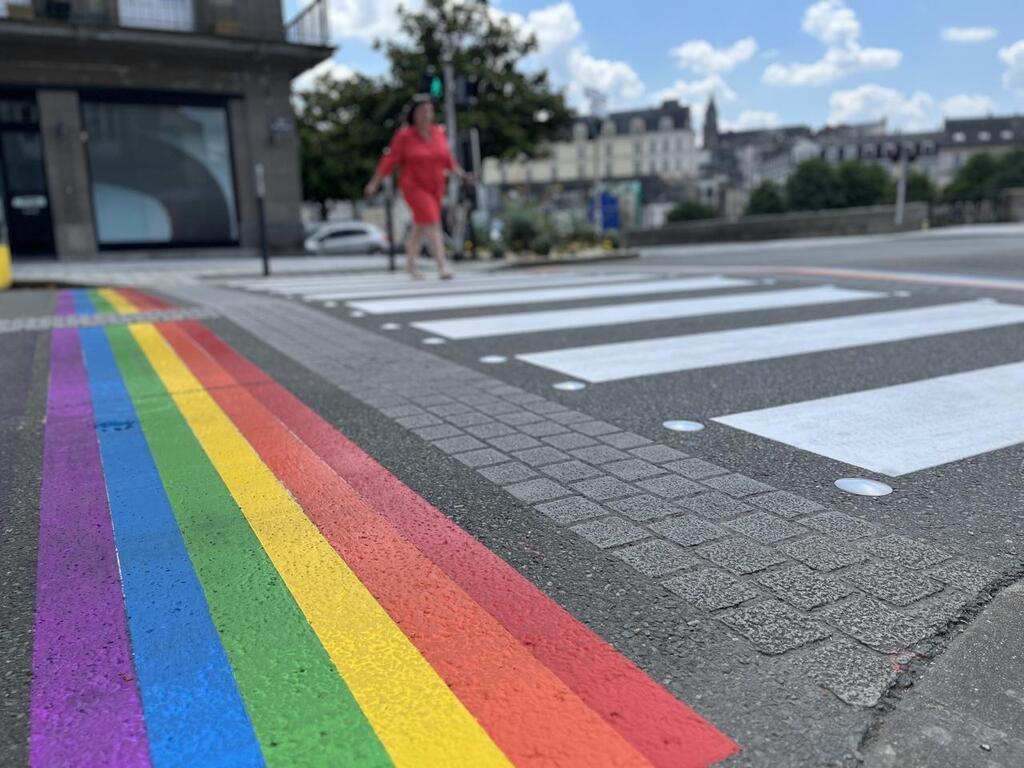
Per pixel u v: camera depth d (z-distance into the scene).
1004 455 2.69
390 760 1.28
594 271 10.47
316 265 13.66
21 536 2.12
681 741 1.33
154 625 1.67
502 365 4.14
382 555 1.99
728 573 1.88
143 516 2.24
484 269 12.40
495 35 28.69
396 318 5.70
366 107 28.80
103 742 1.32
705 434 2.95
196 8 17.78
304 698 1.43
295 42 18.00
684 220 91.62
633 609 1.73
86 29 15.86
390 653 1.57
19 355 4.46
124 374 3.98
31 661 1.55
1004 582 1.83
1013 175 81.31
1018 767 1.28
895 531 2.11
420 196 9.23
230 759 1.28
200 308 6.37
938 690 1.46
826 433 2.94
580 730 1.35
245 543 2.06
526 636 1.63
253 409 3.33
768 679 1.49
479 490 2.41
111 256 17.17
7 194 16.53
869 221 24.86
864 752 1.31
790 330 4.99
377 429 3.04
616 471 2.56
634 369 4.00
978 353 4.26
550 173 114.69
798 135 161.75
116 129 17.20
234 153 18.41
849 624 1.66
